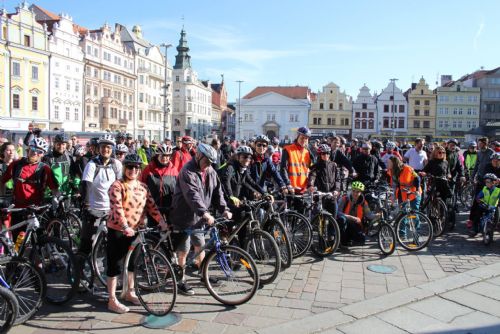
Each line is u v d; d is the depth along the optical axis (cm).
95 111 5528
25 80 4325
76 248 669
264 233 591
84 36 5288
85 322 470
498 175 867
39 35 4484
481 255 733
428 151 1388
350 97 8150
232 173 670
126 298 523
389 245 734
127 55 6300
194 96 9038
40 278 480
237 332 445
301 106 8256
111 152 594
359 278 611
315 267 660
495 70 7750
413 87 8100
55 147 802
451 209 921
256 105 8406
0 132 2612
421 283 591
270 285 580
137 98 6656
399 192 823
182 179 535
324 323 464
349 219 761
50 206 596
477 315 494
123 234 495
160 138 7562
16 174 597
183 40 8831
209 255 529
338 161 848
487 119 7700
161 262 492
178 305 514
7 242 502
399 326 464
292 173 766
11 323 434
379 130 7756
